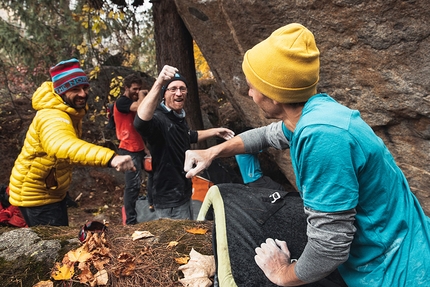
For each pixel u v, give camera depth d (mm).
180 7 3793
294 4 2861
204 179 4258
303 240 1567
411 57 2574
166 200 3008
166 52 5098
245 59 1311
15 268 1970
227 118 7199
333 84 3074
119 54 8422
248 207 1732
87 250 2010
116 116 4340
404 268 1221
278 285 1429
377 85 2828
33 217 2838
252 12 3102
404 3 2418
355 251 1300
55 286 1868
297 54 1178
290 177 4164
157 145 2893
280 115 1338
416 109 2711
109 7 5316
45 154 2646
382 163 1186
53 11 6980
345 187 1107
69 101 2615
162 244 2164
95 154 2180
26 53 6949
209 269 1930
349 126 1129
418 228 1265
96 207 5883
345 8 2654
